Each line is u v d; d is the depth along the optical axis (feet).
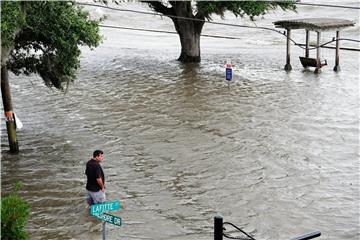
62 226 100.42
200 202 110.83
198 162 132.98
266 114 174.09
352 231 99.04
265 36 362.12
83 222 102.01
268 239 95.40
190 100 192.34
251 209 107.55
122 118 171.42
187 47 269.44
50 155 138.72
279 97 196.03
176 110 179.73
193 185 119.34
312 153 139.64
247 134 154.20
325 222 102.47
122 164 132.26
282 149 142.00
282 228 99.81
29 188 117.50
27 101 195.31
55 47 142.92
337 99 193.57
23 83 224.53
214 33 378.12
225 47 323.37
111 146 145.38
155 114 175.42
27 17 135.13
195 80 225.56
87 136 154.20
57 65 146.82
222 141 148.25
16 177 123.65
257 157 136.26
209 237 95.96
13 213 64.80
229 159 134.72
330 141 148.87
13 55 147.43
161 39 360.07
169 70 249.14
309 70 248.52
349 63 265.54
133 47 324.39
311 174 125.70
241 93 202.28
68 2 144.77
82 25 141.79
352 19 401.08
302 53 295.89
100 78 232.12
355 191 116.47
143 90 208.64
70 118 172.76
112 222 71.15
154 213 106.01
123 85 217.77
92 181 104.94
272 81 223.92
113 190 116.98
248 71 246.06
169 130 158.40
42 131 159.53
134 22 426.92
